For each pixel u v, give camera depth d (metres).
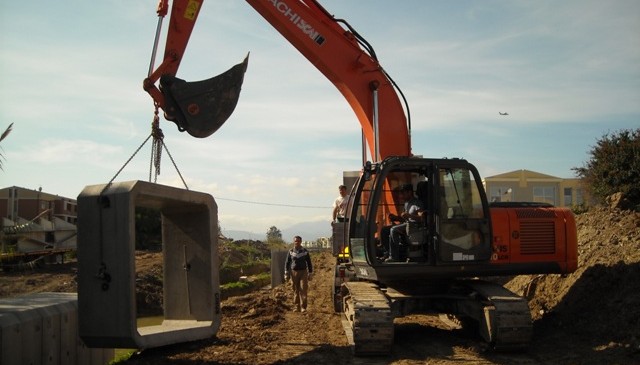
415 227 8.75
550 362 7.51
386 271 8.52
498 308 7.96
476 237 8.66
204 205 8.45
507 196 36.97
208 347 8.53
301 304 13.26
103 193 6.89
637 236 10.44
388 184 9.64
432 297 9.28
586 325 8.79
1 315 6.28
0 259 18.77
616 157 15.62
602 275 9.63
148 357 7.82
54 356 6.97
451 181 8.75
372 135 10.32
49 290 15.51
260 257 37.28
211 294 8.54
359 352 7.95
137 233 28.83
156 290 16.94
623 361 6.99
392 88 10.38
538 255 9.05
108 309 6.81
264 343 9.05
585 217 13.20
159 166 8.34
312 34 10.08
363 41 10.32
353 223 9.45
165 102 8.73
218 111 8.89
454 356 8.02
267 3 9.94
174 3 9.09
